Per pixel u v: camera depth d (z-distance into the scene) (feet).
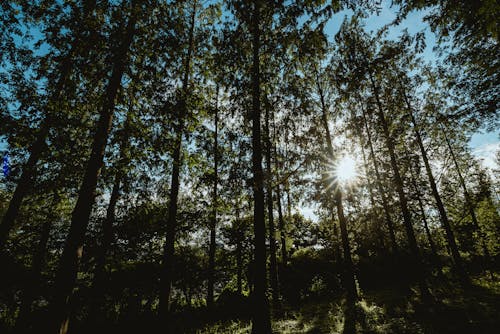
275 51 31.14
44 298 42.34
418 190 59.62
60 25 26.91
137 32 29.01
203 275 59.47
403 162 50.55
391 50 22.75
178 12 36.11
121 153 30.37
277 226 60.03
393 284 59.62
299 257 65.72
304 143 33.45
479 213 68.03
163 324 31.19
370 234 70.64
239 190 32.45
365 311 34.30
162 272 33.53
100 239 43.11
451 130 41.55
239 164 31.68
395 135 49.90
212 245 49.88
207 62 39.19
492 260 69.67
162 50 30.17
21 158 30.71
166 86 30.86
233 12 33.17
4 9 27.91
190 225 42.65
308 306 47.01
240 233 61.46
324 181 47.32
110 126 26.99
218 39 34.65
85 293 42.93
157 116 29.86
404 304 37.88
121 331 39.17
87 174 24.50
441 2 18.88
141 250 47.57
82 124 30.19
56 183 32.40
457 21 19.19
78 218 22.93
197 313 48.29
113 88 27.40
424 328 26.00
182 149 37.52
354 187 57.93
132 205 42.27
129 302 47.52
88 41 26.89
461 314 28.91
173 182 37.27
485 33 18.56
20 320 37.19
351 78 23.99
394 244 66.85
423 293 40.86
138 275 49.42
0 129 27.14
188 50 42.93
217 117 47.34
